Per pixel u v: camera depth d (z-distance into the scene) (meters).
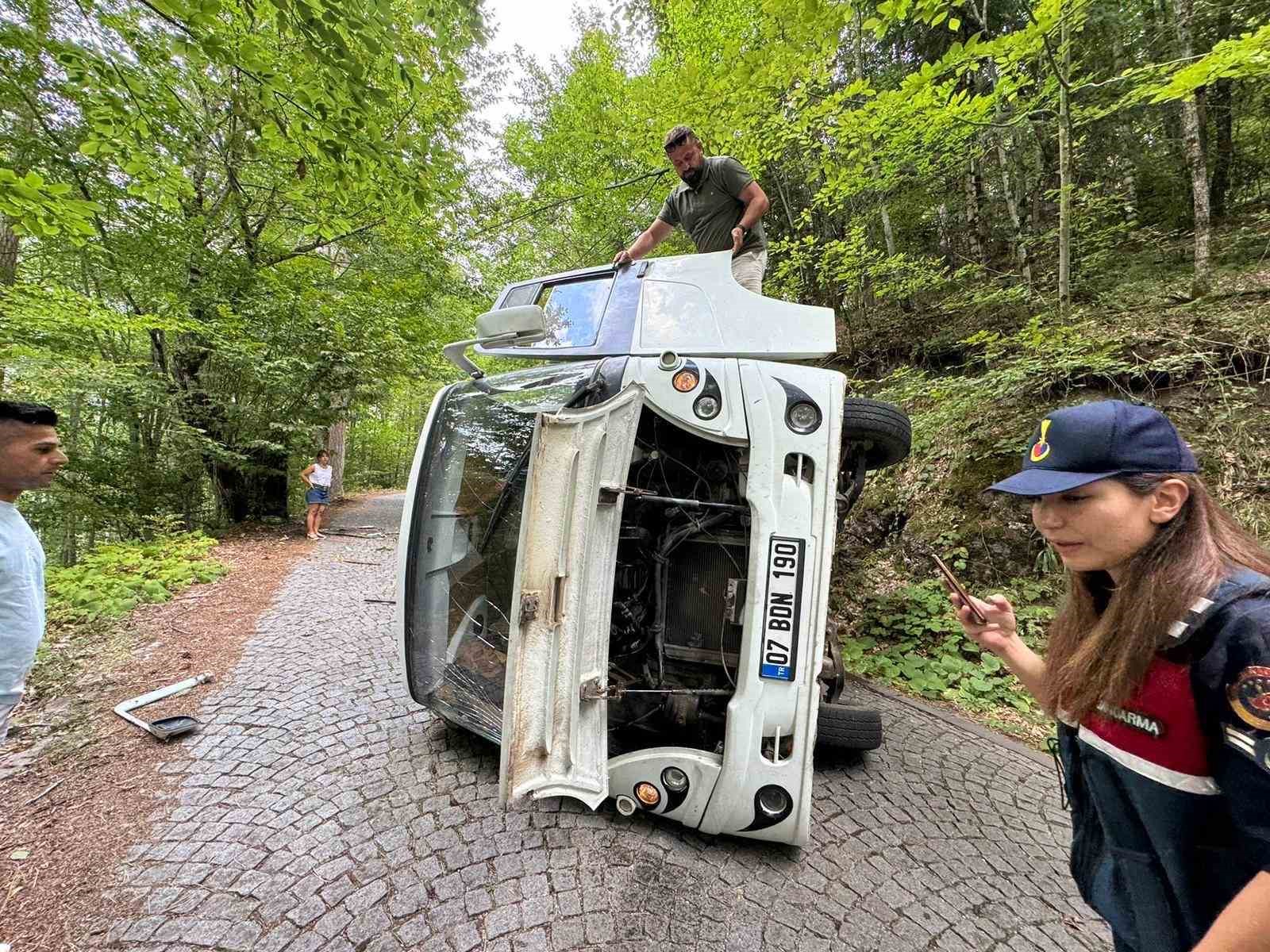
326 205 6.87
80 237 3.79
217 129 6.03
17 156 4.80
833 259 7.10
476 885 1.86
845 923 1.76
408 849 2.03
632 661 2.43
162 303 7.10
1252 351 4.10
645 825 2.17
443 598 2.58
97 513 7.71
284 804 2.29
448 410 2.80
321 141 3.35
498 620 2.39
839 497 2.91
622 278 2.56
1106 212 6.16
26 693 3.31
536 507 1.61
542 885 1.86
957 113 4.76
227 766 2.56
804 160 7.32
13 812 2.26
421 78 3.45
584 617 1.74
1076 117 5.04
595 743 1.79
